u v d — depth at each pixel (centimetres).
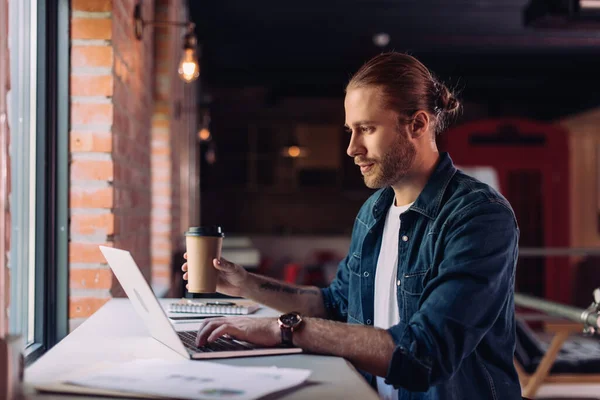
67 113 213
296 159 970
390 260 159
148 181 322
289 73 899
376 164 147
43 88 205
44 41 206
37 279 205
